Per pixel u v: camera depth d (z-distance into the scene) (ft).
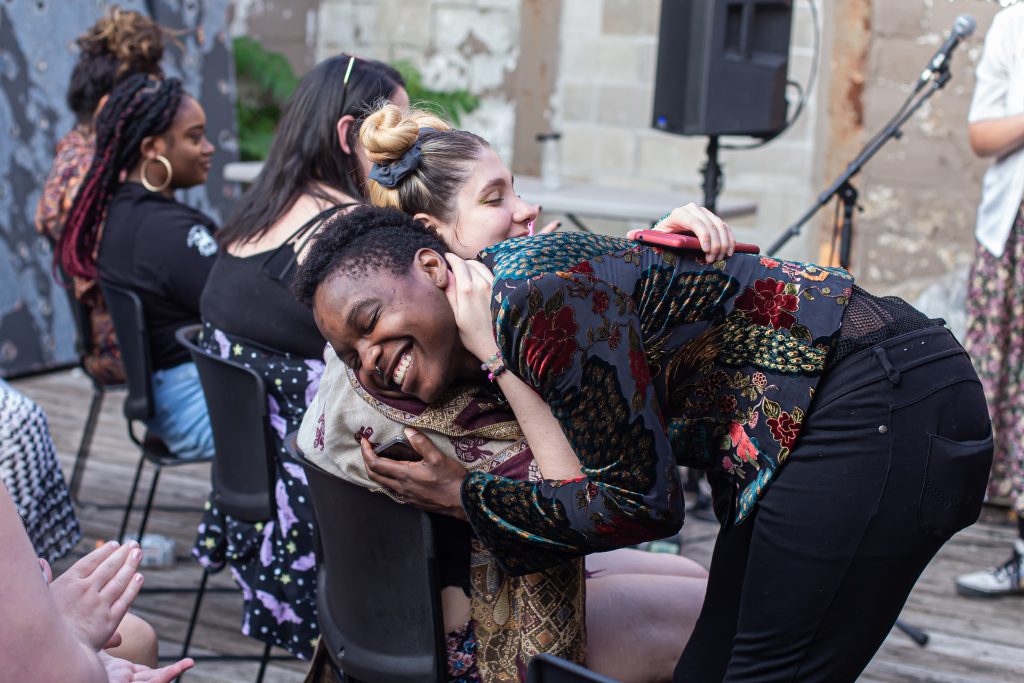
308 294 4.58
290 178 7.27
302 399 6.97
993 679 9.04
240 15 23.12
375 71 7.50
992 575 10.73
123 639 5.78
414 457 4.84
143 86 9.30
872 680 8.96
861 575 4.78
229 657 8.69
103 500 12.26
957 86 15.12
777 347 4.74
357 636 5.34
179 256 8.77
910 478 4.72
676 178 19.79
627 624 5.64
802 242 18.66
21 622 3.73
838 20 16.83
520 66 20.88
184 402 9.08
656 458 4.40
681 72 12.77
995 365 11.30
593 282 4.31
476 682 5.10
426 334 4.43
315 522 5.74
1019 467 10.64
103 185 9.13
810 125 18.45
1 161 16.38
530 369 4.23
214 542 7.51
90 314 10.32
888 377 4.72
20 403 6.98
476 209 5.11
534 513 4.51
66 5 17.33
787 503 4.79
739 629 5.02
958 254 15.55
